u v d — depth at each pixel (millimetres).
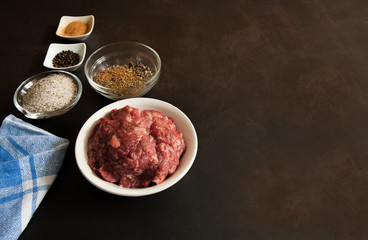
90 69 1357
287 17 1693
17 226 974
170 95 1350
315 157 1183
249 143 1212
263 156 1179
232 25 1646
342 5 1748
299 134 1245
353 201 1081
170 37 1581
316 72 1457
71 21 1603
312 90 1390
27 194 1039
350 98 1368
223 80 1413
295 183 1116
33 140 1131
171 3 1742
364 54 1539
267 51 1536
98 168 1021
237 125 1264
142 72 1376
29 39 1580
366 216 1050
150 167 985
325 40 1590
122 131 1014
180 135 1065
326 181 1124
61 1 1746
